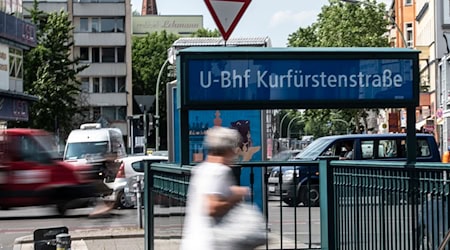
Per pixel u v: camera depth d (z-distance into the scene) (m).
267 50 8.82
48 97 63.38
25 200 23.77
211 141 6.44
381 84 8.83
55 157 24.06
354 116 69.62
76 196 23.73
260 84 8.82
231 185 6.39
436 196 6.83
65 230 10.36
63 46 65.31
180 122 8.95
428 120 53.62
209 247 6.30
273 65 8.82
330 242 9.37
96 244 15.52
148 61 97.88
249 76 8.81
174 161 14.84
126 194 24.38
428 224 6.99
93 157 30.55
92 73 88.12
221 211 6.31
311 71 8.82
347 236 8.89
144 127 40.00
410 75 8.84
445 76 40.59
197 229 6.39
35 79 63.69
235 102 8.81
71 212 23.73
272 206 10.95
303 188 10.64
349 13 72.19
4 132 24.05
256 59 8.80
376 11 71.62
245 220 6.37
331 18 72.94
